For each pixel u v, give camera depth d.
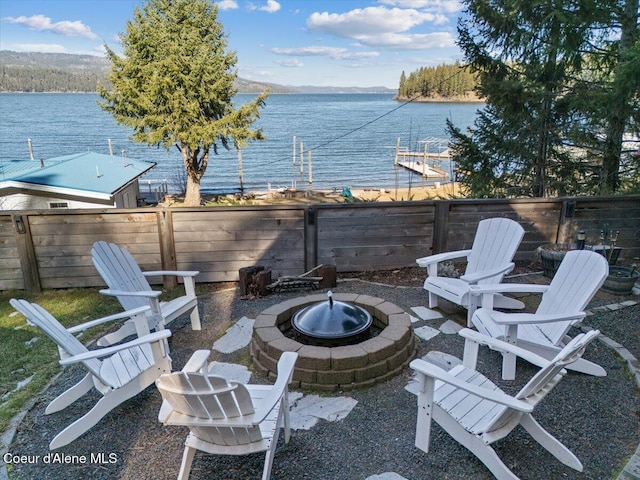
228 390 1.66
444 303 4.23
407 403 2.64
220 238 4.88
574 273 3.06
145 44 16.36
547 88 7.08
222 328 3.81
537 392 2.04
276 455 2.21
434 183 19.45
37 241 4.72
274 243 4.95
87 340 3.64
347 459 2.18
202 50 16.70
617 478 1.98
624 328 3.51
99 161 16.45
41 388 2.87
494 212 5.17
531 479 2.02
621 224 5.32
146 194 20.19
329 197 17.98
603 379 2.83
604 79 6.64
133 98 16.34
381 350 2.82
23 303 2.49
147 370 2.60
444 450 2.23
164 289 4.87
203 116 17.02
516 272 5.02
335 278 4.72
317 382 2.78
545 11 6.50
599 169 7.33
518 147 7.68
